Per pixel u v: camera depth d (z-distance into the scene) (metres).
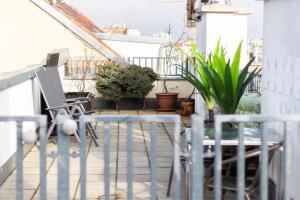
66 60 9.83
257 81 6.89
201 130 2.54
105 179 2.65
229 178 3.57
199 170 2.55
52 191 4.43
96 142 6.42
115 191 4.43
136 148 6.28
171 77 10.24
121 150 6.18
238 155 2.62
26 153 5.90
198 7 7.87
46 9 10.81
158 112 9.75
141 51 16.30
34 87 6.97
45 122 2.61
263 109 4.68
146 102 10.27
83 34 10.85
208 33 7.45
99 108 10.13
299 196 3.47
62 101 6.98
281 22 4.03
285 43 3.91
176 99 9.84
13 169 5.25
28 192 4.43
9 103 5.40
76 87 9.91
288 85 3.79
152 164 2.64
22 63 10.90
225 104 4.65
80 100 6.98
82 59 10.37
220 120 2.58
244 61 7.48
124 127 7.89
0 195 4.33
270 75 4.38
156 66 11.48
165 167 5.29
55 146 6.31
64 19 10.87
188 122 8.43
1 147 4.77
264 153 2.65
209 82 4.82
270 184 4.05
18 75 5.73
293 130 3.61
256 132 4.03
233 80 4.68
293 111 3.66
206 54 7.43
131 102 10.11
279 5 4.09
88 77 10.10
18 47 10.89
